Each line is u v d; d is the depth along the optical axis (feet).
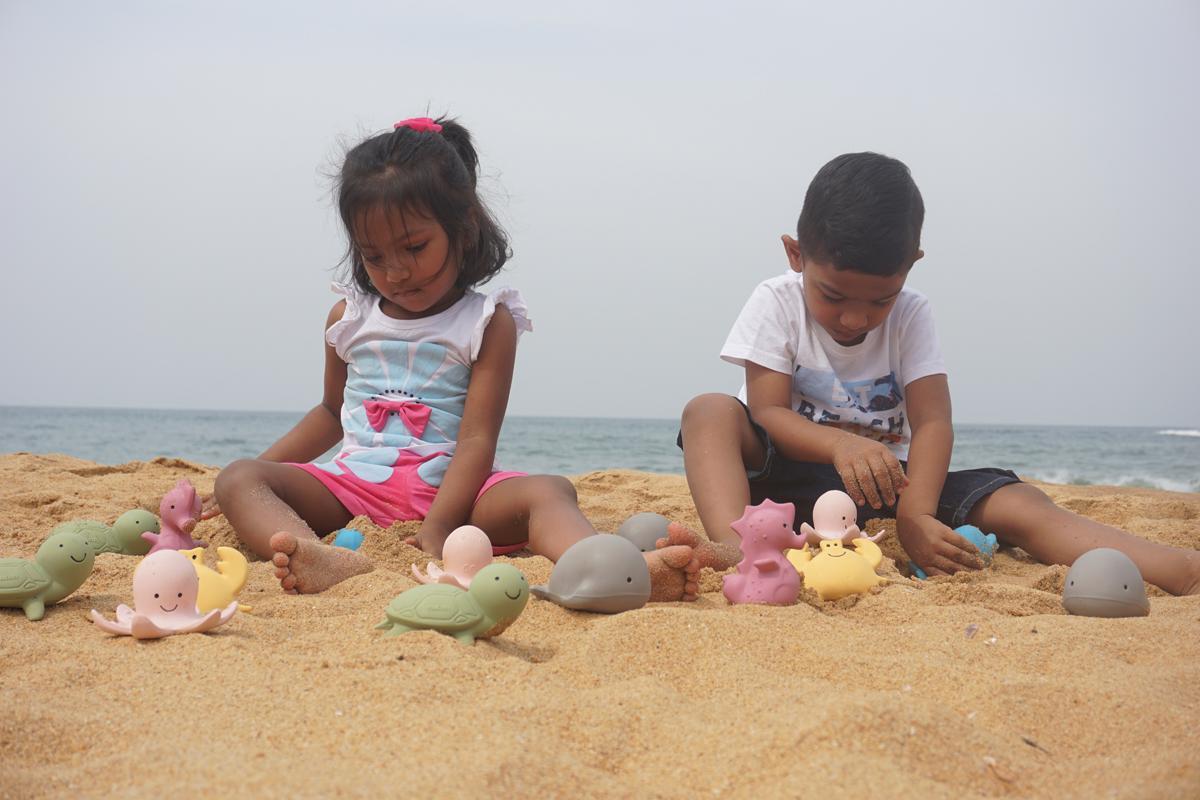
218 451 77.61
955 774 4.96
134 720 5.57
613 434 137.18
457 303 12.66
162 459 22.08
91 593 9.02
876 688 6.35
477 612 7.19
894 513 12.73
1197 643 7.32
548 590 8.18
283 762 4.89
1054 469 65.87
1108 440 126.93
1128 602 8.57
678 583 8.75
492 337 12.30
